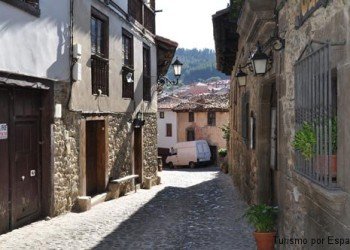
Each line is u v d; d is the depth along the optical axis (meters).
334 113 3.40
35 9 7.39
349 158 2.84
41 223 7.71
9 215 7.04
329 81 3.07
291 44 4.81
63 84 8.65
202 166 32.69
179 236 7.07
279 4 5.34
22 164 7.42
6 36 6.59
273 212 5.66
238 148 13.59
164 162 36.44
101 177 11.07
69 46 8.80
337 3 3.11
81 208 9.14
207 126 36.28
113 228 7.63
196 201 11.27
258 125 7.72
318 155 3.32
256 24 6.36
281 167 5.32
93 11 10.09
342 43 2.98
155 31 16.55
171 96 42.62
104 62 10.97
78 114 9.36
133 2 13.41
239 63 12.48
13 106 7.13
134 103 13.61
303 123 3.77
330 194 2.96
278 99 5.59
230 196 12.16
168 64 17.92
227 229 7.51
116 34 11.74
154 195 12.57
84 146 9.64
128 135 12.98
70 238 6.84
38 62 7.56
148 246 6.46
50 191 8.12
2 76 6.54
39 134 8.02
